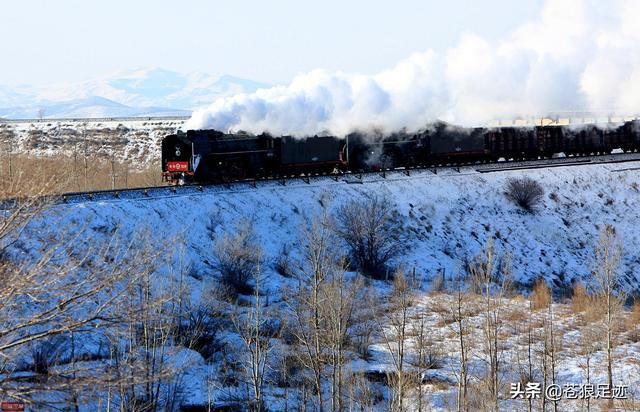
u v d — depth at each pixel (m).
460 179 72.62
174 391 32.62
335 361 33.50
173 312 30.88
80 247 29.58
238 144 62.16
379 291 52.06
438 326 46.12
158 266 34.59
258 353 33.97
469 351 42.84
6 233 13.30
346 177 67.88
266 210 59.41
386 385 38.41
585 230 71.75
